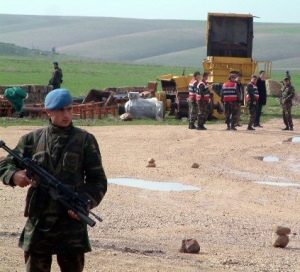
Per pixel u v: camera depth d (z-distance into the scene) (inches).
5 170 583.2
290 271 903.7
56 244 579.8
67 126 590.2
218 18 3484.3
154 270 835.4
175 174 1729.8
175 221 1242.6
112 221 1212.5
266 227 1232.2
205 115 2719.0
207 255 980.6
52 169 583.8
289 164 2005.4
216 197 1488.7
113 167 1780.3
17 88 2955.2
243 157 2081.7
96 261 864.3
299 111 4015.8
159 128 2728.8
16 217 1188.5
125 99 3467.0
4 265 817.5
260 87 2977.4
